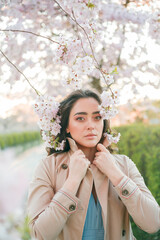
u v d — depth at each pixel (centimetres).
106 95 137
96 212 132
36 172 140
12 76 341
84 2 176
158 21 332
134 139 368
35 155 784
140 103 653
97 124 140
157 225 130
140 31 377
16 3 298
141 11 363
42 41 373
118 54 432
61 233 129
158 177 320
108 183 138
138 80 426
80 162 131
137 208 126
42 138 161
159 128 374
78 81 153
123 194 127
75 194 125
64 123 148
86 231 129
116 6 362
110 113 138
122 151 375
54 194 135
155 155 334
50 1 319
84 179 133
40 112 147
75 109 140
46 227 116
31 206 125
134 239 150
